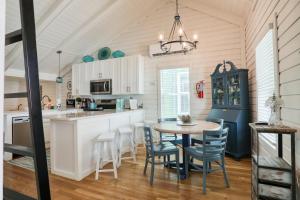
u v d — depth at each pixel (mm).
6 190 905
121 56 5148
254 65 3453
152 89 5066
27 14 806
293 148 1581
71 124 2922
